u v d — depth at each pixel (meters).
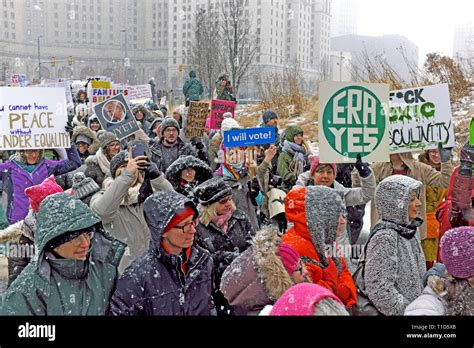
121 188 3.88
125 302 2.78
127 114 6.26
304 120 16.92
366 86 4.32
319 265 3.07
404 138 5.16
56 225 2.64
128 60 46.62
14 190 5.53
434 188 5.21
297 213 3.19
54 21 50.84
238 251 3.92
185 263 2.96
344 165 5.96
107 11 50.50
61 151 6.18
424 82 14.34
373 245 3.17
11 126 5.46
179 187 4.73
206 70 28.94
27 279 2.69
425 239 5.21
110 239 2.98
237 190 5.26
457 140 11.08
